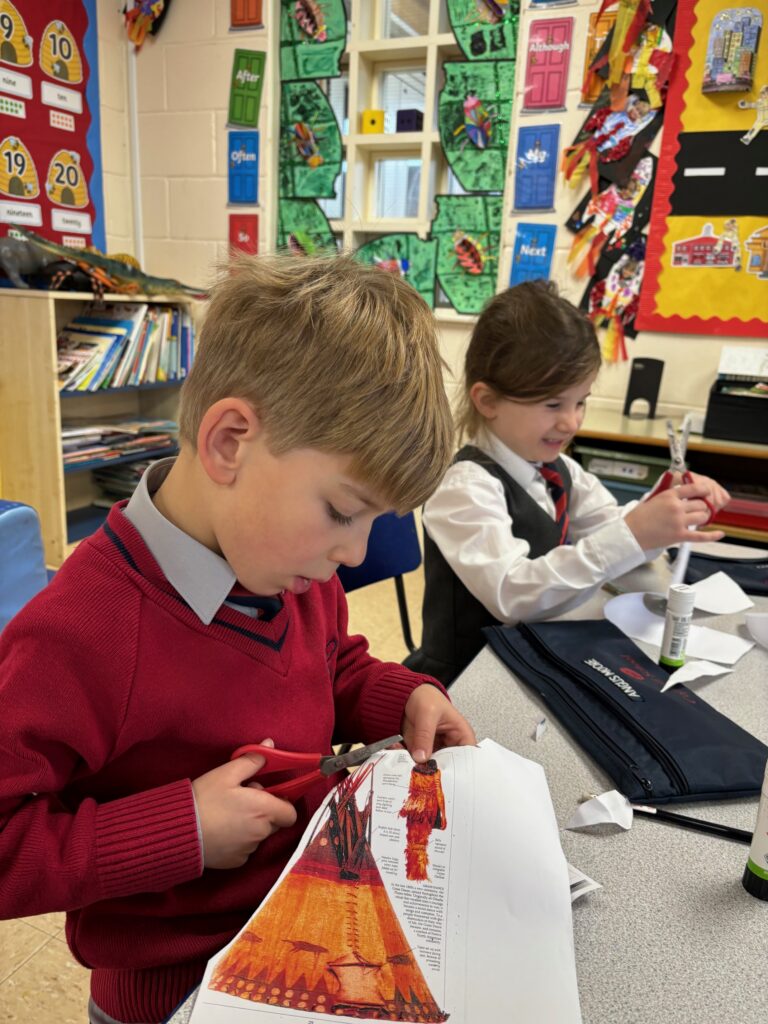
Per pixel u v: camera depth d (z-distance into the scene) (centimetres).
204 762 61
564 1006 43
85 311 270
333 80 278
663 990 45
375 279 58
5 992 112
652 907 52
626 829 61
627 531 102
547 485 137
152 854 53
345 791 59
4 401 231
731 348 228
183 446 60
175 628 58
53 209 268
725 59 224
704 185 237
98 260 242
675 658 86
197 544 58
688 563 127
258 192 292
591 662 85
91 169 284
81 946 63
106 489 291
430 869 52
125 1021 64
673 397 255
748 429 210
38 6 249
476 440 131
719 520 215
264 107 283
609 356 260
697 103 232
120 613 56
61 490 232
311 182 289
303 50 277
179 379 283
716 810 64
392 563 135
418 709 74
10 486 238
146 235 313
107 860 52
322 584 79
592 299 258
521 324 119
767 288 237
